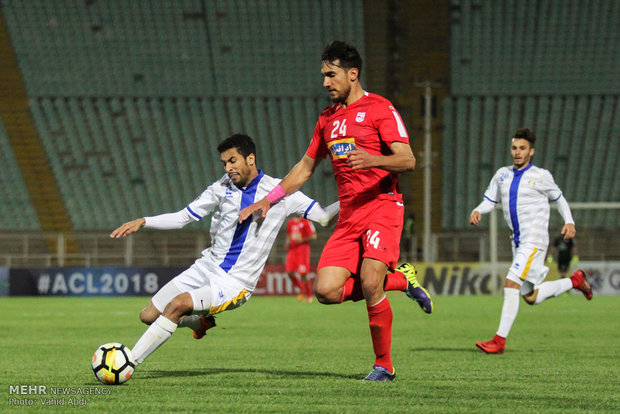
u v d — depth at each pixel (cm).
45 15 12194
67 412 1521
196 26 12125
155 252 9238
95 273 8475
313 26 12050
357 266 1986
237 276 2045
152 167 10544
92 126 10975
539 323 4478
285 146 10775
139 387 1870
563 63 11538
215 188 2070
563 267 8175
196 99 11350
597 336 3644
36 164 10531
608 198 10100
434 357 2725
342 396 1723
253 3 12206
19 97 11262
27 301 7425
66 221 9900
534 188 2975
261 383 1945
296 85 11544
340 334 3775
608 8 11956
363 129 1936
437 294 8112
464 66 11519
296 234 7019
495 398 1722
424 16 11950
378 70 11525
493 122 10969
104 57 11806
